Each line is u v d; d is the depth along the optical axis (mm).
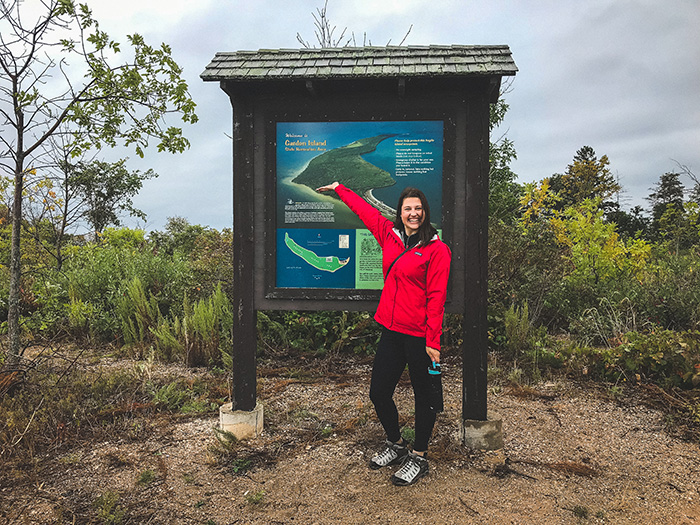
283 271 3350
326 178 3283
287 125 3291
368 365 5332
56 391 4164
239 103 3299
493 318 5836
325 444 3379
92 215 12398
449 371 5191
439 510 2574
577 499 2682
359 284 3309
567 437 3504
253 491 2783
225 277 7137
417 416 2859
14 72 4273
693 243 10359
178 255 8617
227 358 5133
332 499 2691
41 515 2555
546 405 4129
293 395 4406
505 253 6895
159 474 2982
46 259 8422
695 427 3604
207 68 3135
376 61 3121
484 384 3213
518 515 2525
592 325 5668
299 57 3285
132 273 7320
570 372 4840
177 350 5562
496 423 3217
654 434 3533
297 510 2592
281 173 3314
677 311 5992
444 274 2627
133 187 13258
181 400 4227
